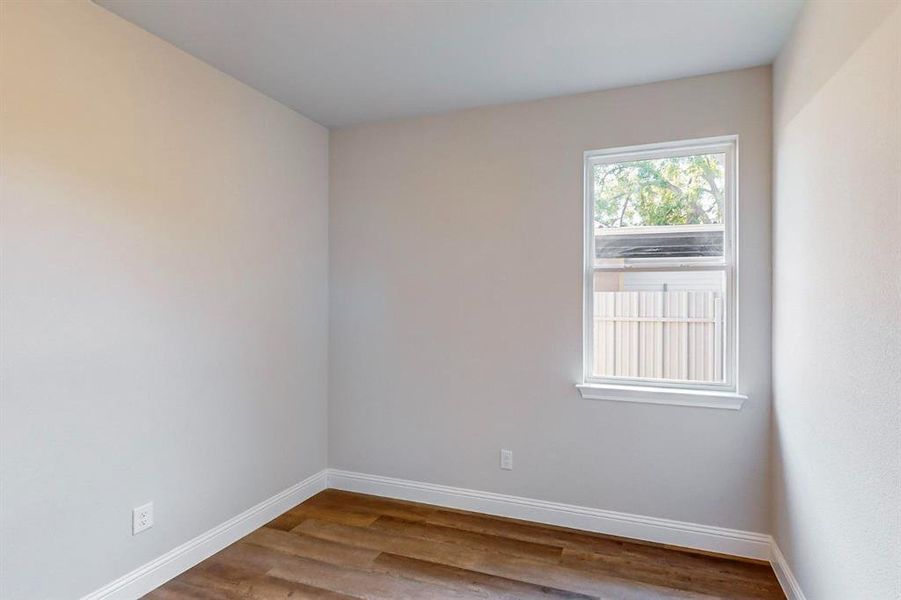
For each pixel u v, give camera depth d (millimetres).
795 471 2125
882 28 1334
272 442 2996
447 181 3197
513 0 1976
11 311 1750
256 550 2619
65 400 1914
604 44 2322
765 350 2529
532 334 2998
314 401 3379
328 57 2459
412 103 3037
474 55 2436
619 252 2898
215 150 2590
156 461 2281
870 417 1416
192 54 2439
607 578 2354
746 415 2566
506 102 3018
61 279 1901
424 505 3221
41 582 1837
